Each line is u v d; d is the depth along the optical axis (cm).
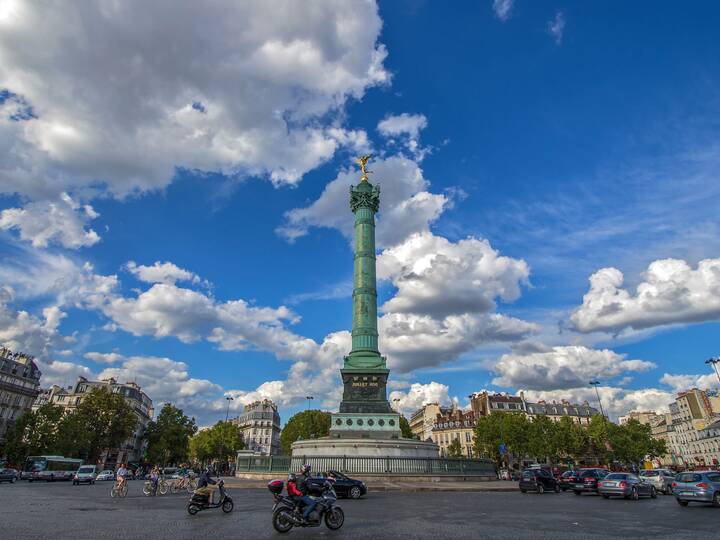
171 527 1598
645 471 4122
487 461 4750
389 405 5009
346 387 5084
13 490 3688
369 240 5841
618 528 1658
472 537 1426
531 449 8975
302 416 10925
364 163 6531
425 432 15012
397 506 2378
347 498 2836
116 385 12812
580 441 9475
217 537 1395
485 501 2769
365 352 5231
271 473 4238
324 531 1527
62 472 6031
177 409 11200
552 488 3816
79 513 2011
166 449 10556
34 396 9256
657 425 14875
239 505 2388
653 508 2461
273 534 1457
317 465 4109
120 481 3194
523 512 2162
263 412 16112
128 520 1781
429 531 1537
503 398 13012
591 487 3525
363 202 6050
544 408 13550
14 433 7600
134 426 9256
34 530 1489
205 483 2047
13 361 8888
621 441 9600
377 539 1378
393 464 4184
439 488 3575
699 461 12044
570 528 1644
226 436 12631
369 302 5497
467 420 12538
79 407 8850
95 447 8656
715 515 2109
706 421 12162
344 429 4872
